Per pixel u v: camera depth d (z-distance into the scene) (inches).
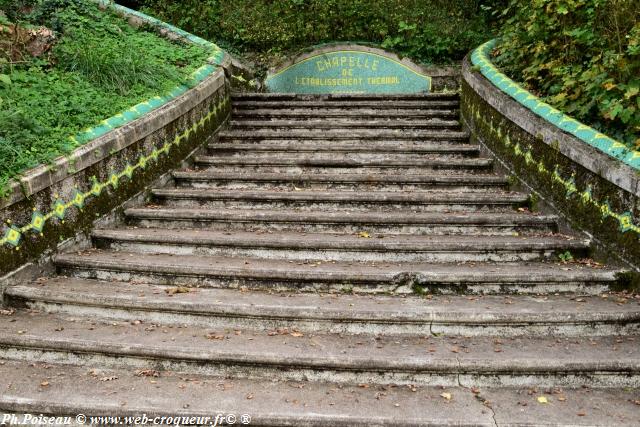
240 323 166.6
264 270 184.5
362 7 465.1
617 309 163.2
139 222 235.5
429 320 161.2
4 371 147.6
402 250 202.1
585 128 217.3
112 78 269.6
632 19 219.9
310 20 467.8
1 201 173.8
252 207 250.8
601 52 222.8
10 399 131.7
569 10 251.8
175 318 169.0
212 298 173.6
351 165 288.2
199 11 477.1
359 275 181.2
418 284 182.1
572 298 176.2
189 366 149.2
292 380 146.2
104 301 171.5
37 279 187.8
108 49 292.4
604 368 141.5
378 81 446.3
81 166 207.6
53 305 175.2
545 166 234.5
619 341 156.6
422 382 144.0
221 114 346.0
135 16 383.9
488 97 292.5
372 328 162.9
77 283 187.0
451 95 375.2
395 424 124.6
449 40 444.8
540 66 267.1
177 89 292.0
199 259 201.9
